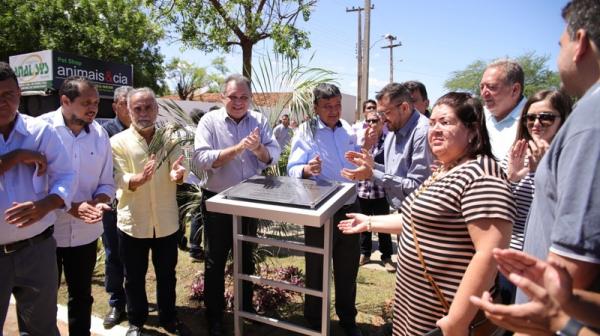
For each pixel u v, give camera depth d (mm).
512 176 2260
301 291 2510
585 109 960
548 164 1093
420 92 3922
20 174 2006
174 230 2875
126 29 15312
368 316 3238
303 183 2621
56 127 2451
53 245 2166
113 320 3051
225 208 2363
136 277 2787
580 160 933
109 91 8008
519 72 2803
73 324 2564
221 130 2947
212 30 8625
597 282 937
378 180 2646
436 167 1953
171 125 3070
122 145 2840
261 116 3146
